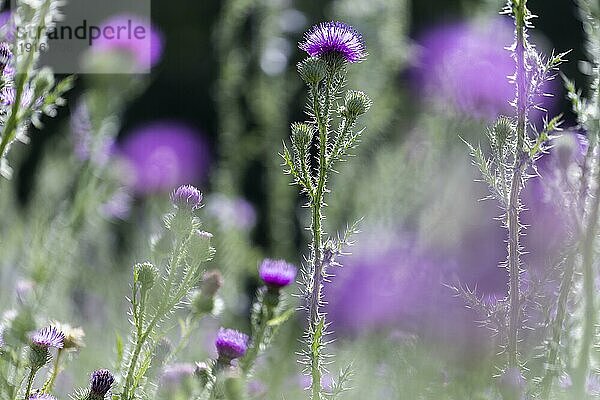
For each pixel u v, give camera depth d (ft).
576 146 11.14
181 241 11.13
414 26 18.84
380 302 12.32
